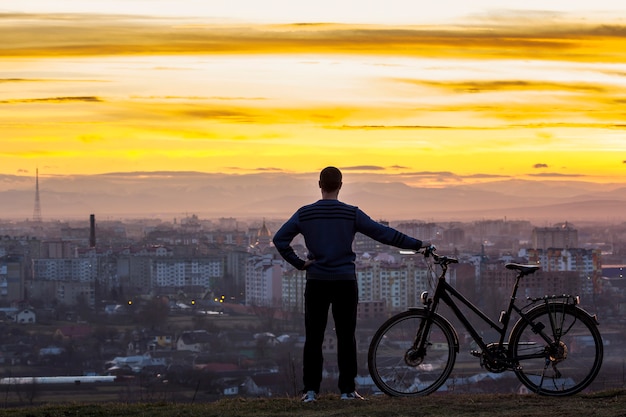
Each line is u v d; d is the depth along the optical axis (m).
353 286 10.88
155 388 61.84
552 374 11.11
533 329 11.11
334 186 10.98
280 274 169.75
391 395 11.10
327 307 10.94
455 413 10.22
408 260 150.00
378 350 11.12
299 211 10.97
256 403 11.05
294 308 152.62
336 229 10.81
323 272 10.83
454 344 11.14
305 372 11.08
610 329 71.19
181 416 10.48
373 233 10.86
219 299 186.38
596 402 10.70
